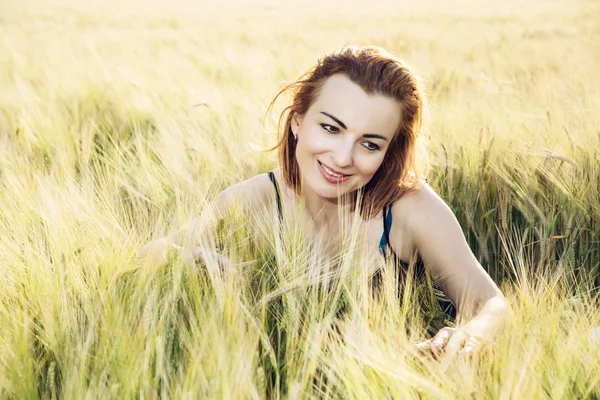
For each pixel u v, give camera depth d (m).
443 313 2.06
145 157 3.24
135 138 3.98
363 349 1.48
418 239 2.21
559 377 1.49
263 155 3.24
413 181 2.20
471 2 33.41
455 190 2.99
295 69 7.54
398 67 1.96
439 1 34.78
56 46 12.01
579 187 2.89
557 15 22.38
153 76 7.12
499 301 2.01
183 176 2.86
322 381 1.53
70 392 1.44
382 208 2.20
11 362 1.52
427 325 1.98
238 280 1.76
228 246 2.00
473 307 2.13
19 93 5.55
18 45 12.11
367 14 24.53
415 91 2.00
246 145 3.46
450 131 3.72
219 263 1.86
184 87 5.88
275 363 1.55
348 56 1.96
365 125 1.92
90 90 5.28
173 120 4.05
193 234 1.94
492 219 2.82
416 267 2.39
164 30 17.33
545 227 2.61
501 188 3.00
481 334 1.74
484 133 3.35
